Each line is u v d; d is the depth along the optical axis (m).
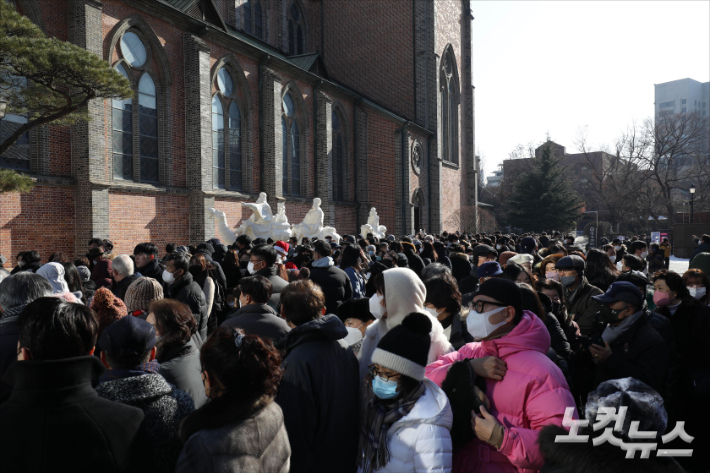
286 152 28.38
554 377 2.33
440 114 43.81
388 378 2.37
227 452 1.86
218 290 6.72
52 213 15.55
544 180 54.09
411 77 41.31
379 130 36.91
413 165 39.97
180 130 20.47
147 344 2.43
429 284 3.85
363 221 35.19
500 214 71.75
